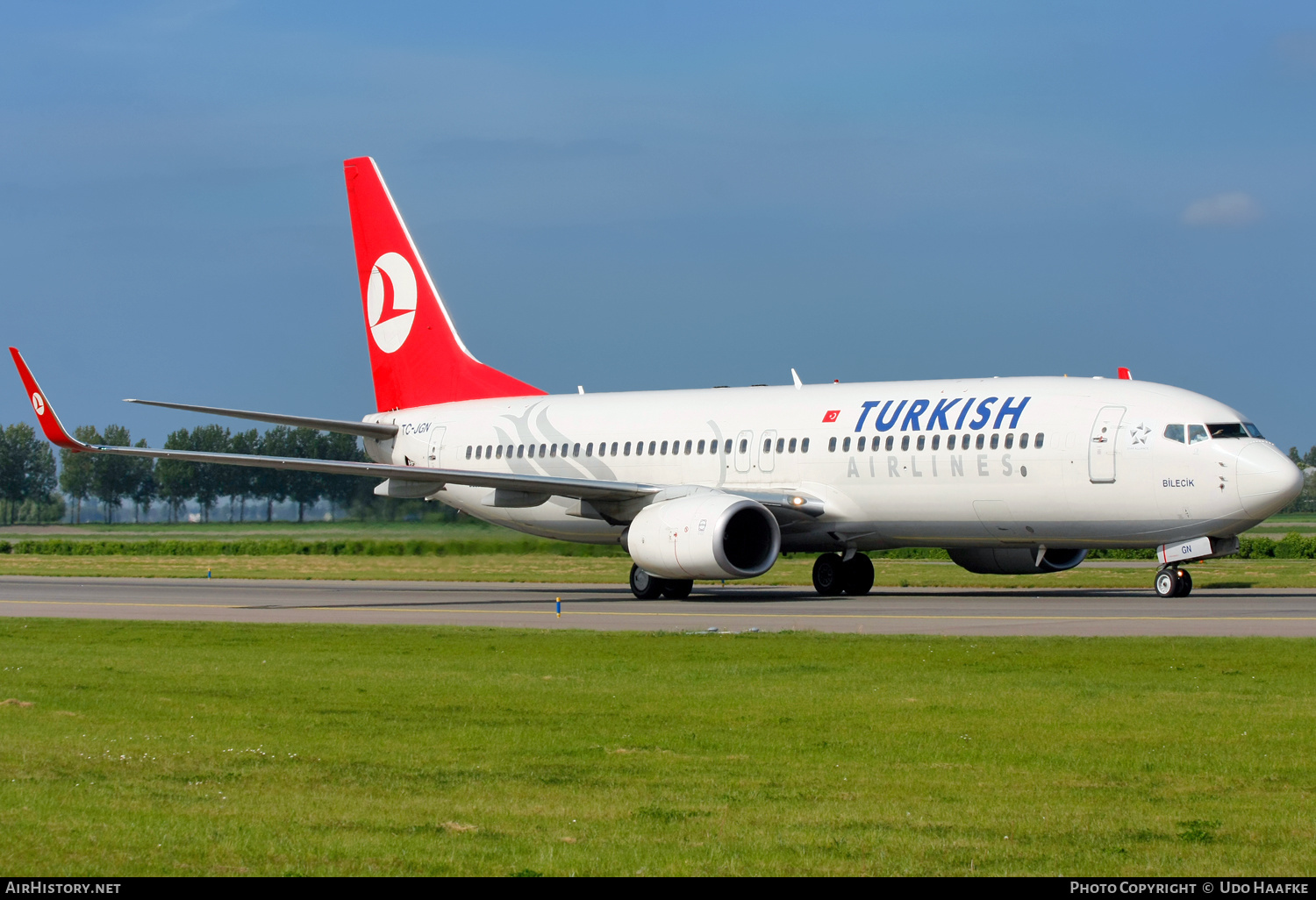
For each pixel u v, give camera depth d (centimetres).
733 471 10388
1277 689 4547
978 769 3341
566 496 10162
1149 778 3222
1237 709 4153
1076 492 8919
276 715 4206
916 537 9775
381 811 2912
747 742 3706
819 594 10606
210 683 4959
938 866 2498
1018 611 8125
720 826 2780
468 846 2627
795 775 3284
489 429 11981
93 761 3456
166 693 4703
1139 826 2769
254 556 18050
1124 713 4094
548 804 2980
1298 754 3478
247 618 8438
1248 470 8412
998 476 9138
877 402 9906
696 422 10738
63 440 9594
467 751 3597
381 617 8375
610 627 7362
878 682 4850
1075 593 10150
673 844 2647
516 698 4534
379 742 3725
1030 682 4800
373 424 12781
